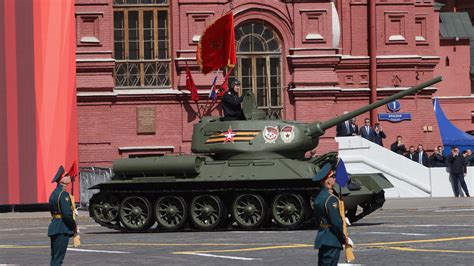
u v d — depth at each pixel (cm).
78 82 7131
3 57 6769
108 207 4978
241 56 7338
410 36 7906
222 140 4969
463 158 7131
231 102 5075
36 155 6800
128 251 3881
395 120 7850
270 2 7325
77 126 7088
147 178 4878
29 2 6806
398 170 7150
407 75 7881
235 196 4784
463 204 6375
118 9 7238
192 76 7231
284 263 3356
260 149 4928
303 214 4672
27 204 6938
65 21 6869
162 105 7238
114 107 7188
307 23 7369
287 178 4688
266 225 4822
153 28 7269
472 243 3825
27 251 4016
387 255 3491
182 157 4850
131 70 7269
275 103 7362
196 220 4831
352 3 7850
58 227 3144
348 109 7769
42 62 6819
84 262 3531
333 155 4931
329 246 2614
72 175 4888
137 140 7212
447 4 11588
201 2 7262
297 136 4947
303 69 7356
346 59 7800
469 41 10200
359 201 4784
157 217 4891
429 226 4656
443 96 10069
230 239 4291
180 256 3634
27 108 6800
